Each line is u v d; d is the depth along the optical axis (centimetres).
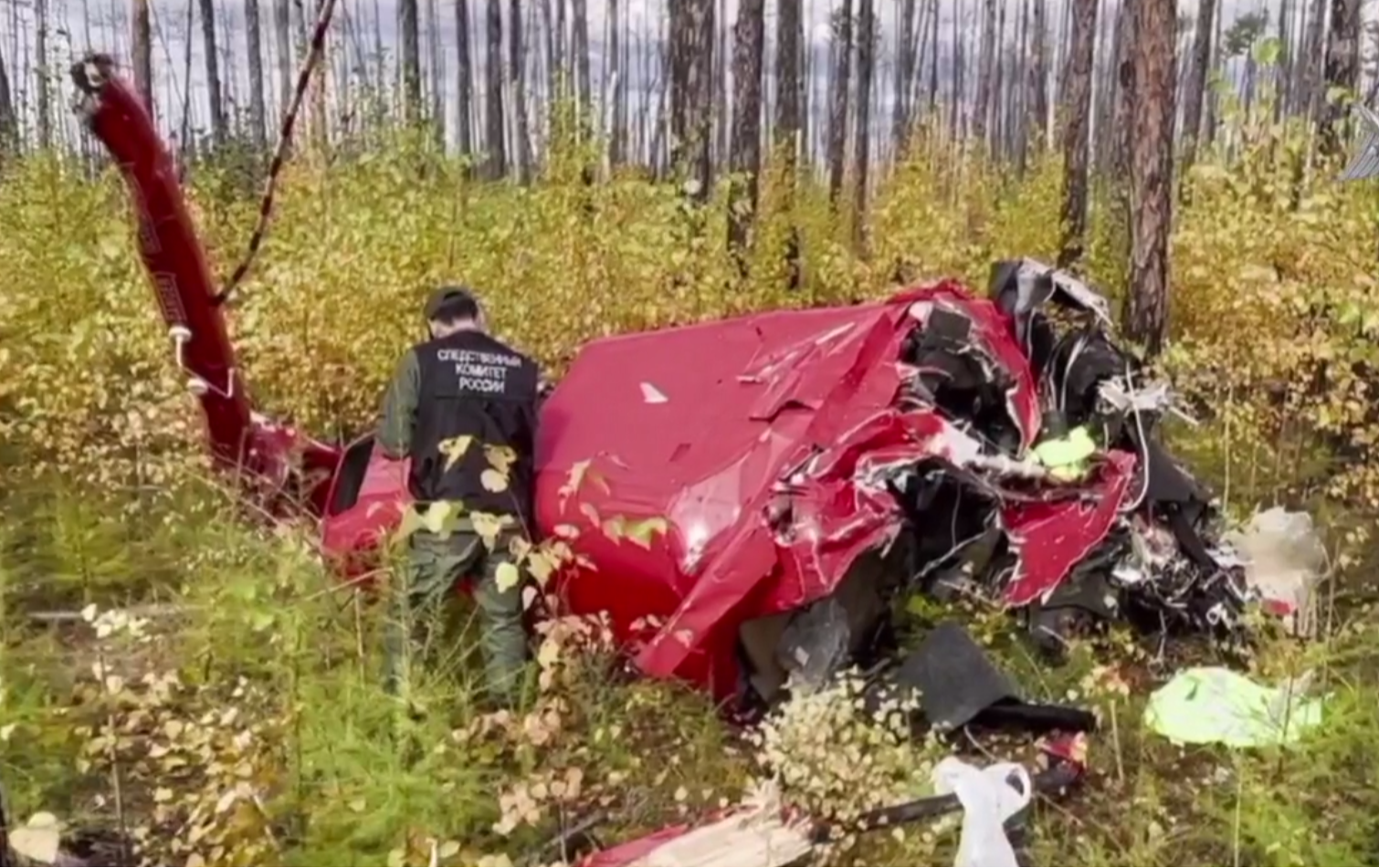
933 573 498
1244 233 858
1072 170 1642
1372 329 670
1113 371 530
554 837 389
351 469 563
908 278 1327
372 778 393
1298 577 554
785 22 1570
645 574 449
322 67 885
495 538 441
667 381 516
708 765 421
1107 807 411
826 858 362
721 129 2333
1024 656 484
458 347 468
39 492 648
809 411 457
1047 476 484
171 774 431
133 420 620
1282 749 425
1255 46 726
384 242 844
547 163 945
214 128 1616
